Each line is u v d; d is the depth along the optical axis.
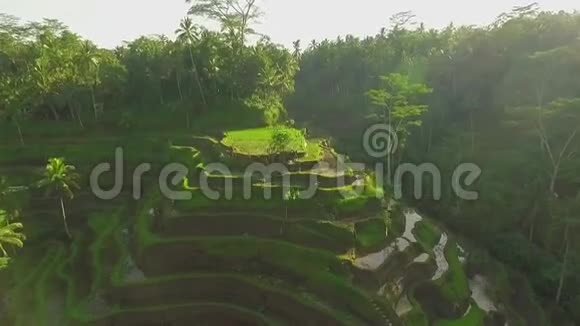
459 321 37.56
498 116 69.94
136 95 75.88
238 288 41.75
